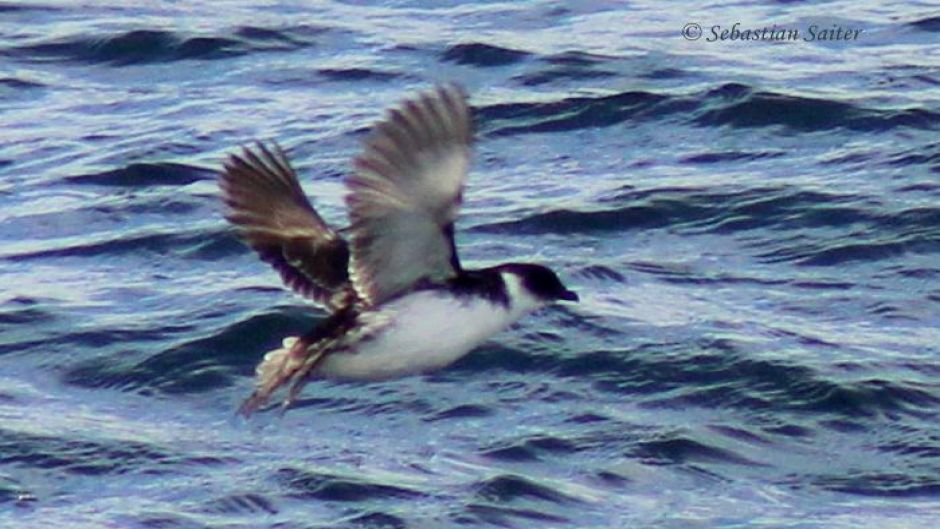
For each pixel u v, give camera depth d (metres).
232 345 17.48
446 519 14.73
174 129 22.16
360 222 9.95
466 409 16.42
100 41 24.39
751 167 20.84
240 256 19.25
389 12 25.27
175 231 19.72
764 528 14.62
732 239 19.38
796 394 16.56
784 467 15.62
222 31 24.53
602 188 20.34
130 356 17.38
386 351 10.33
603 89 22.62
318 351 10.23
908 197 19.91
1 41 24.58
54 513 15.02
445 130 9.73
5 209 20.48
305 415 16.38
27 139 22.14
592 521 14.76
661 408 16.50
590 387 16.78
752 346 17.22
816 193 20.05
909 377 16.73
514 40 24.03
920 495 15.17
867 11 24.78
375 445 15.89
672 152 21.28
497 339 17.28
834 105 21.95
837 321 17.77
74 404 16.73
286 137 21.81
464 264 18.83
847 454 15.80
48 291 18.64
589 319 17.66
